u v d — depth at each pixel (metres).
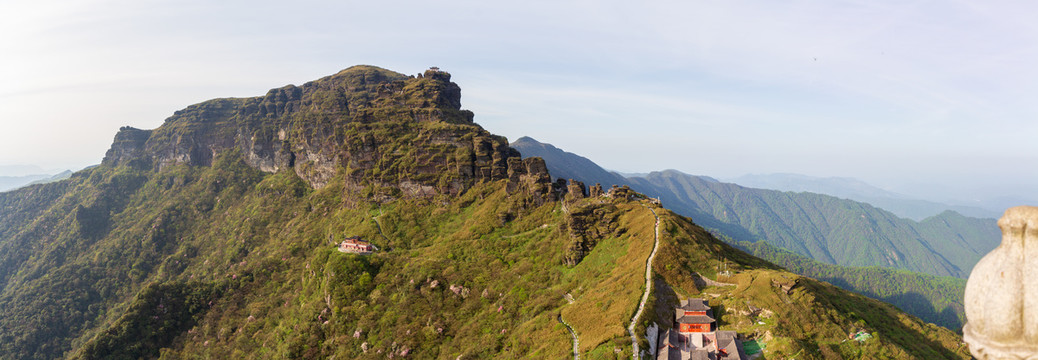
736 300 135.75
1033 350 11.08
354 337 184.50
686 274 151.75
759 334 127.31
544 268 188.88
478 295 188.00
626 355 116.19
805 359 116.69
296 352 188.75
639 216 190.25
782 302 133.38
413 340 174.12
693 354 115.44
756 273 145.00
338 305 199.75
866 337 125.50
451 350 162.38
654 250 161.75
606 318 136.25
